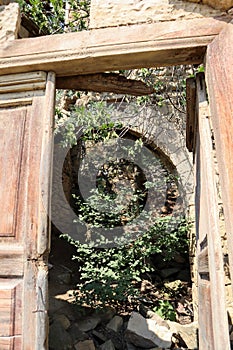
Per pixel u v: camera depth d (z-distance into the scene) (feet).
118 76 6.02
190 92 6.41
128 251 12.85
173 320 11.37
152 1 5.31
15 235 4.77
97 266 12.47
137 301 11.96
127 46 5.11
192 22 5.08
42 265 4.57
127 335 10.16
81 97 15.25
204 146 5.24
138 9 5.31
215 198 4.79
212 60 4.82
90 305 11.44
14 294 4.45
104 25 5.31
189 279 13.56
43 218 4.72
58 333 9.90
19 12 5.84
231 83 4.56
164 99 13.96
